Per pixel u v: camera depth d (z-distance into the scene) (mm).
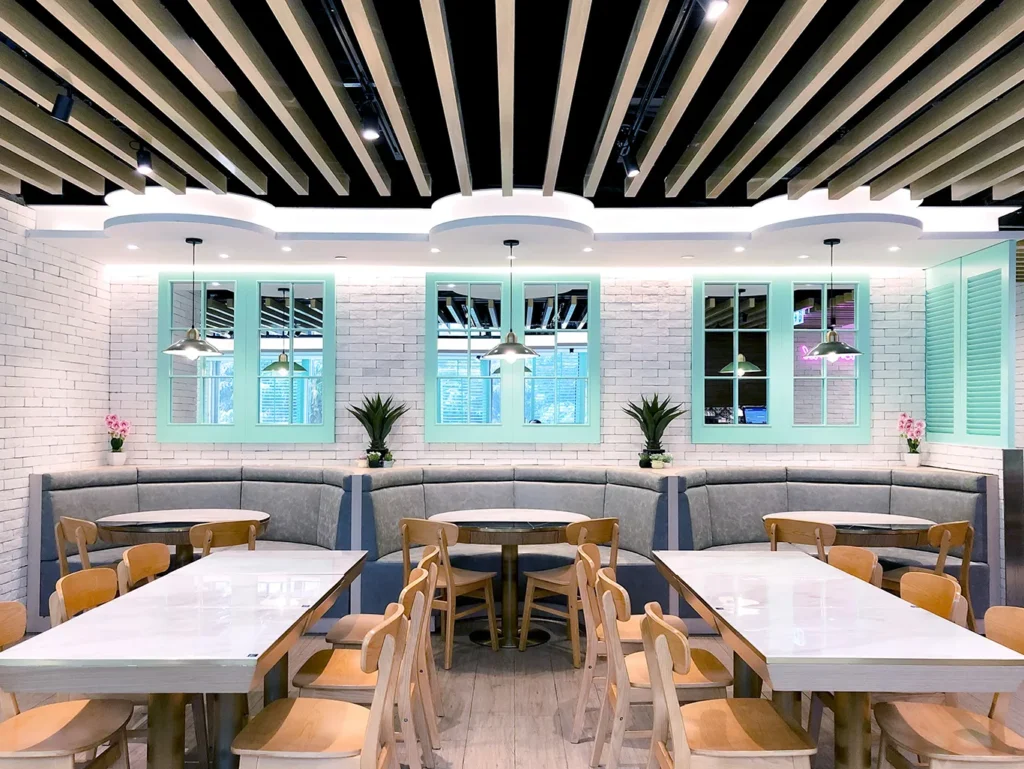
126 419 6547
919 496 5773
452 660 4652
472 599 5676
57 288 5742
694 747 2279
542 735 3527
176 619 2471
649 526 5488
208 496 6047
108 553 5477
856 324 6582
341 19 3227
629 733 2918
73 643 2189
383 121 4203
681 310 6637
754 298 6738
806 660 2057
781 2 3385
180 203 5094
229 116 3570
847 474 6066
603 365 6648
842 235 5223
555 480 6156
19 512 5258
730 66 3979
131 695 2799
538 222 4898
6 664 2025
